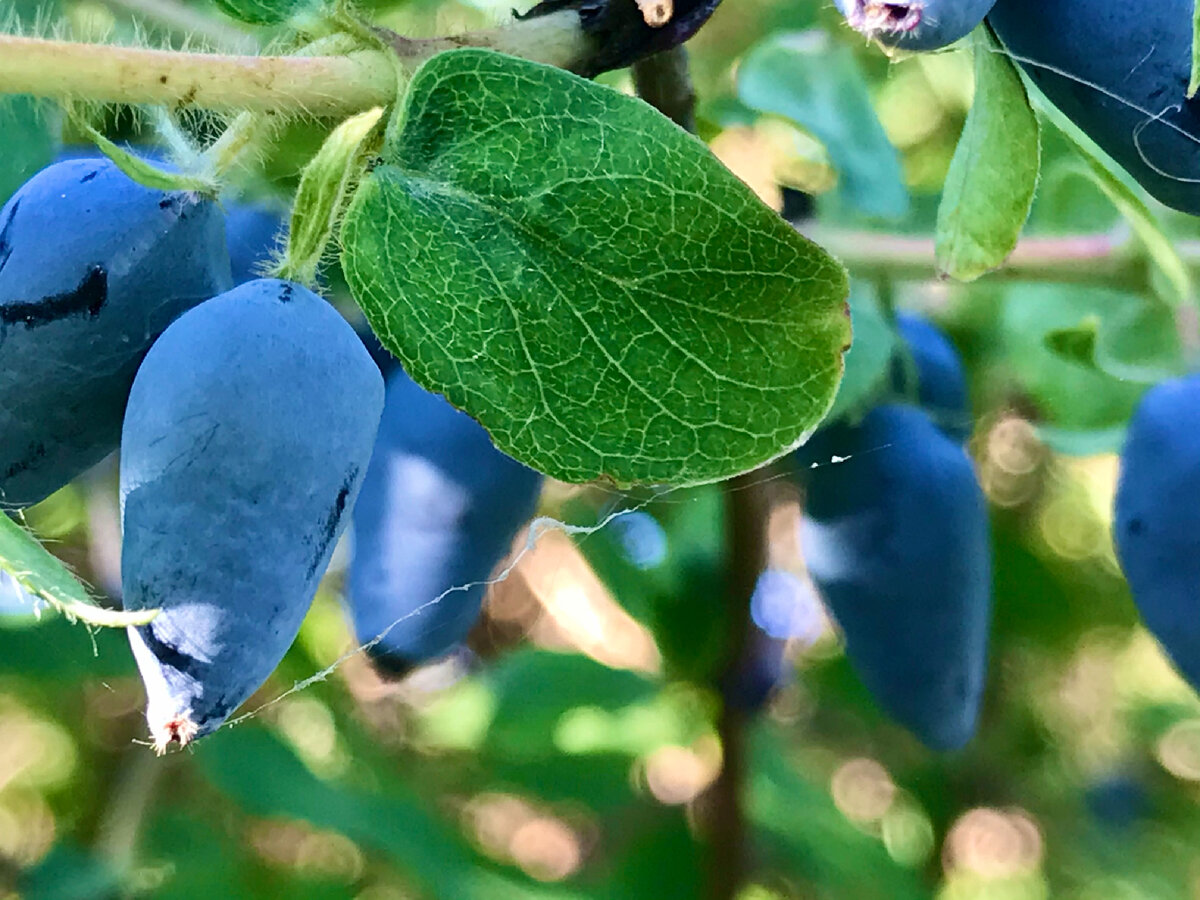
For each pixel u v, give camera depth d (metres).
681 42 0.06
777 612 0.14
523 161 0.06
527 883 0.15
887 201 0.11
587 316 0.06
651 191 0.06
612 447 0.06
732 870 0.13
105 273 0.06
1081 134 0.08
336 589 0.14
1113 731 0.24
